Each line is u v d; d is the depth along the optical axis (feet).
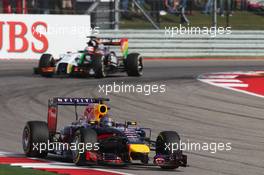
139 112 222.07
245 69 350.84
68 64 293.23
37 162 142.72
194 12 439.63
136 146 133.49
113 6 422.00
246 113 226.79
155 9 431.84
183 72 330.34
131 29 403.95
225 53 409.08
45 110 221.25
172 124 203.92
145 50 398.01
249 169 143.64
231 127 201.77
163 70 336.90
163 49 400.47
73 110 223.51
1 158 147.43
